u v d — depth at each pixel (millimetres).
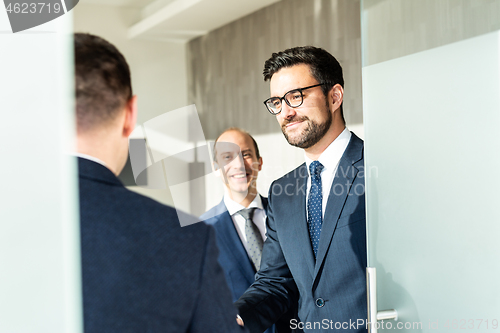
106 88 665
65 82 531
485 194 1347
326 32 1561
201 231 682
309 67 1537
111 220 601
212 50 1472
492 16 1354
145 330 581
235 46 1495
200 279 644
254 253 1468
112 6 1342
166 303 604
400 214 1310
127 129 728
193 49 1454
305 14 1546
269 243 1488
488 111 1350
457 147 1337
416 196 1321
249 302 1435
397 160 1314
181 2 1413
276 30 1533
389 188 1309
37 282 497
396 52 1314
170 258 625
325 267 1517
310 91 1543
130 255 596
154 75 1405
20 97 507
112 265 580
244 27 1499
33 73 516
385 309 1289
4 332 483
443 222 1329
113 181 637
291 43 1541
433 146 1330
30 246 497
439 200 1333
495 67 1351
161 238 628
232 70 1488
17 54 512
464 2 1339
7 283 486
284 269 1502
